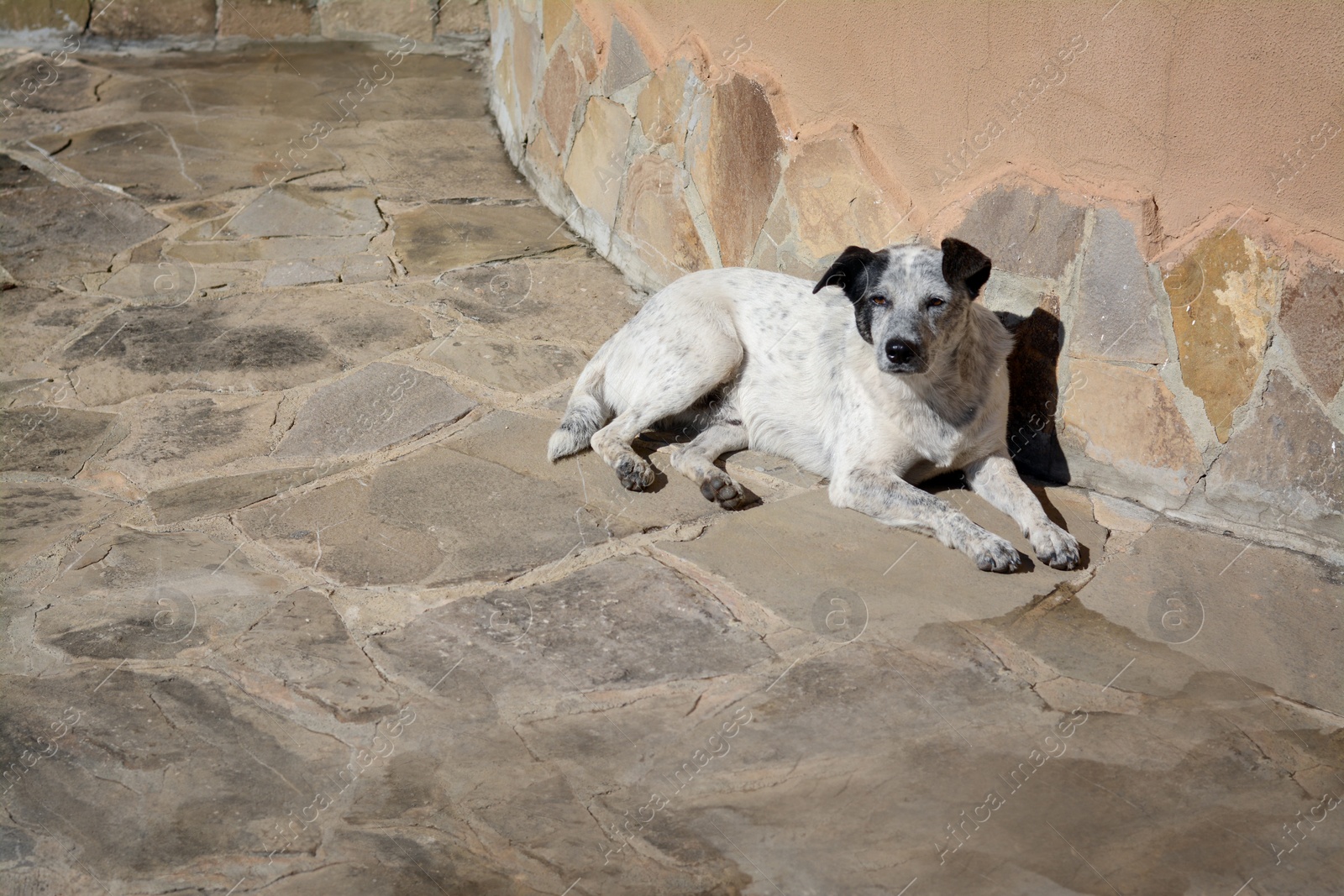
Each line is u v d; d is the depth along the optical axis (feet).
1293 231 11.10
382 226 22.29
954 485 13.93
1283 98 10.78
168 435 15.24
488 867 8.36
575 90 21.17
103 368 17.01
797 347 14.28
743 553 12.46
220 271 20.34
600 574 12.07
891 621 11.21
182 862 8.44
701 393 14.66
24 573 12.21
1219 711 9.93
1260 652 10.68
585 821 8.79
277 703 10.15
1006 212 13.42
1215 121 11.35
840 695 10.15
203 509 13.51
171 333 18.12
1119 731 9.69
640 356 14.90
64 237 21.56
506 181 24.79
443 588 11.88
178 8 33.17
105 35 32.91
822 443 14.15
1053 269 13.17
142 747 9.61
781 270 16.65
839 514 13.30
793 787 9.09
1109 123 12.21
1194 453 12.53
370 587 11.91
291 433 15.29
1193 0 11.16
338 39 33.76
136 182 24.08
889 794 9.00
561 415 15.76
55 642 11.02
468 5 33.76
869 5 14.19
